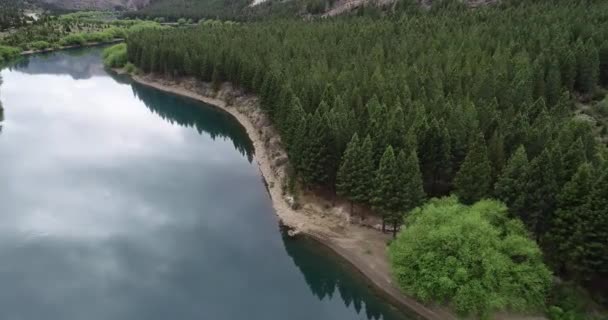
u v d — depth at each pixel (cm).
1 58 18788
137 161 9894
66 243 6825
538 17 12694
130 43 17550
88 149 10469
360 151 6356
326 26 15712
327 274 6147
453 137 6600
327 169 7125
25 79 16862
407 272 5047
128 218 7538
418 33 12925
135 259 6494
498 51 9825
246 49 13462
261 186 8619
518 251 4812
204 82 14412
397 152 6519
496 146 6094
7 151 10100
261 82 11662
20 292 5791
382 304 5491
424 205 5644
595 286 4972
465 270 4666
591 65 9188
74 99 14575
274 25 17925
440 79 8631
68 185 8631
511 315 4869
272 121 10381
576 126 6331
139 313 5512
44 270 6206
